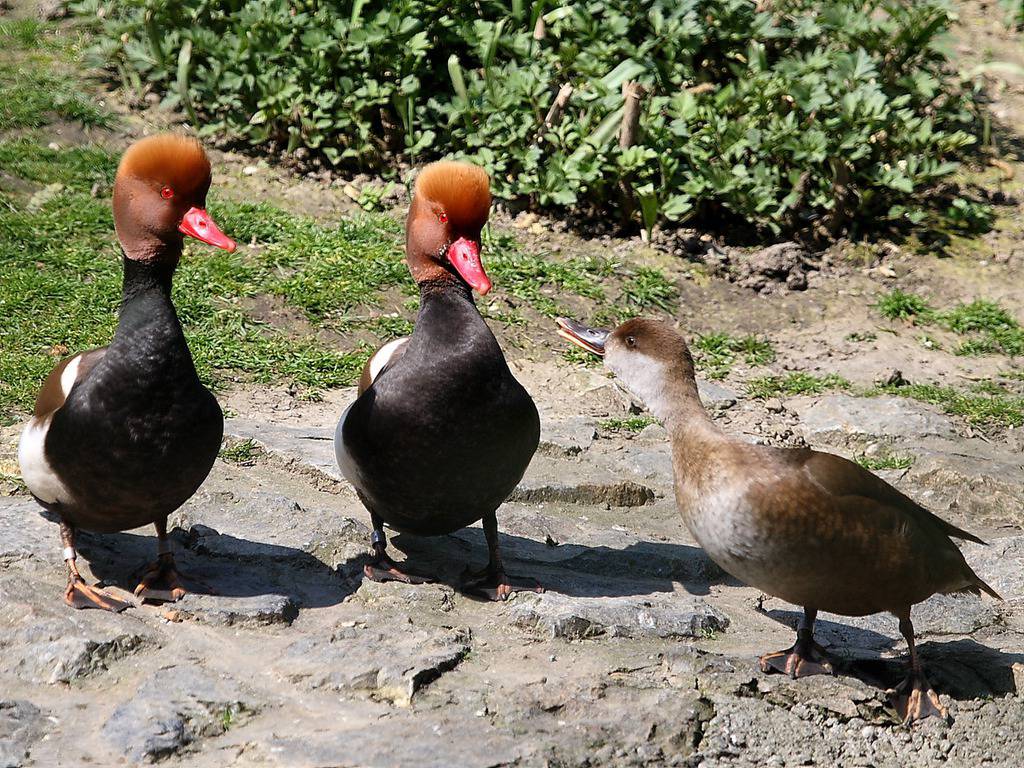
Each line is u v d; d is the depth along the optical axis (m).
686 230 16.16
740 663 8.05
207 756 6.82
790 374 13.86
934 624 9.23
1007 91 20.06
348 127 16.45
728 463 7.43
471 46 16.81
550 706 7.46
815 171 16.44
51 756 6.66
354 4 16.20
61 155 15.58
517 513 10.55
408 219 8.73
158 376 7.81
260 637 8.09
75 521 8.23
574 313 14.36
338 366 12.89
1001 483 11.50
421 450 8.34
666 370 8.02
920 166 16.53
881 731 7.80
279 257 14.38
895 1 18.95
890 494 7.59
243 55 16.17
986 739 7.82
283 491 10.43
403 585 8.91
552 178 15.53
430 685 7.56
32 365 11.91
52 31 18.27
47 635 7.68
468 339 8.43
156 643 7.86
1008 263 16.27
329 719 7.21
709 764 7.36
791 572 7.36
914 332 14.88
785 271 15.56
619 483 11.17
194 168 7.87
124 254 7.98
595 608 8.56
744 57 17.53
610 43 16.59
